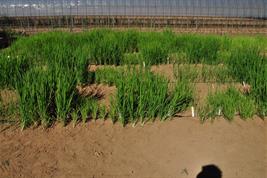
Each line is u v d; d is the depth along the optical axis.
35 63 6.39
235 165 3.49
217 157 3.63
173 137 4.01
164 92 4.38
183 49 7.91
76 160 3.55
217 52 7.81
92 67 7.25
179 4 15.13
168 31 9.93
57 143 3.87
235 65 6.06
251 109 4.51
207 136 4.05
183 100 4.68
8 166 3.44
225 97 4.71
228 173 3.36
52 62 5.43
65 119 4.29
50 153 3.67
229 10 15.29
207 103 4.76
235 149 3.79
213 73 6.23
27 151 3.71
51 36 8.98
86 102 4.61
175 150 3.75
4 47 10.50
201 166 3.47
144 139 3.96
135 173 3.35
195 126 4.27
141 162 3.53
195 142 3.91
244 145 3.87
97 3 14.99
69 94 4.45
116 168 3.43
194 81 6.07
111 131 4.13
